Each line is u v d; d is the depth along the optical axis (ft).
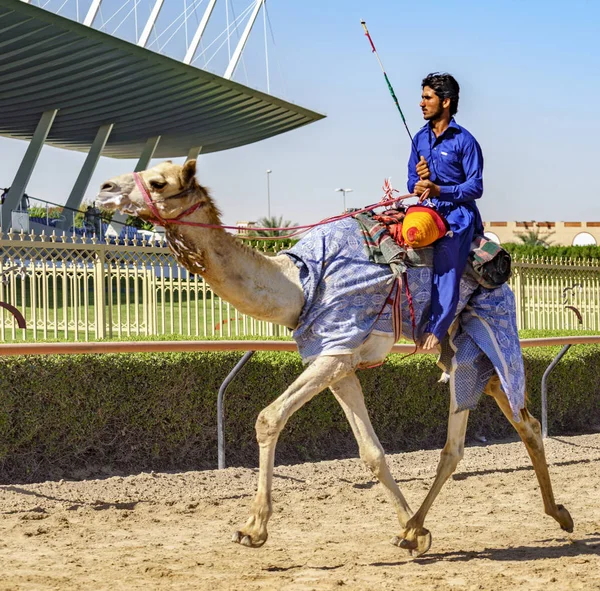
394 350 26.89
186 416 29.63
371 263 18.40
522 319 68.69
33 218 148.87
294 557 18.35
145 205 17.42
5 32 112.37
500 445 34.42
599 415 41.37
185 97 155.12
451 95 19.76
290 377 31.68
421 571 17.12
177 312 76.28
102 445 28.43
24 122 166.71
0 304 25.49
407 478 28.14
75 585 15.83
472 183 19.24
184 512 23.08
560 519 20.58
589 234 241.35
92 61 129.59
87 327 49.75
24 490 24.44
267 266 18.20
